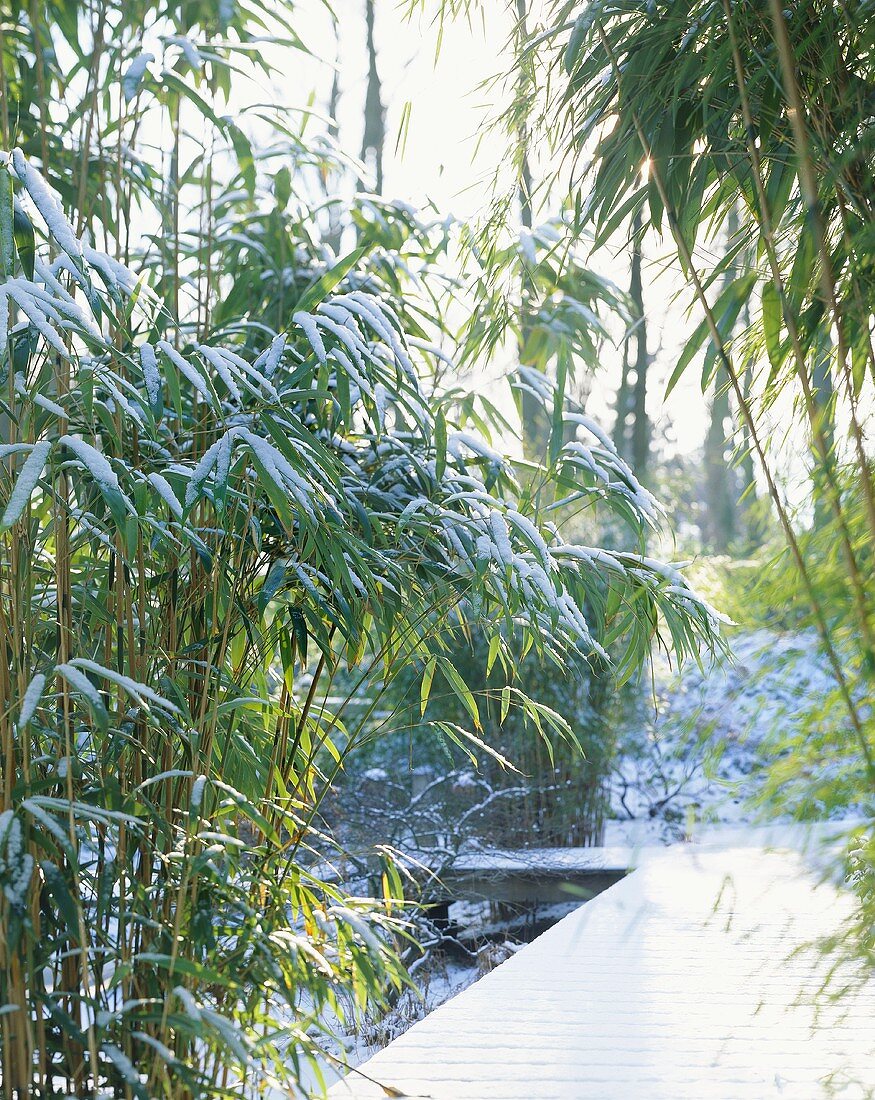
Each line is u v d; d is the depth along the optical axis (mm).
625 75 1898
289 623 2328
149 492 1823
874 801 1553
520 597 2227
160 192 2668
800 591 1624
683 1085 2158
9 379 1648
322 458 1930
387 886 2225
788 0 1766
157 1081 1707
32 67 2514
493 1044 2430
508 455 2643
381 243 2871
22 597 1836
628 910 3711
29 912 1618
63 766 1677
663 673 7094
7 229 1583
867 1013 2582
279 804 2242
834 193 1740
